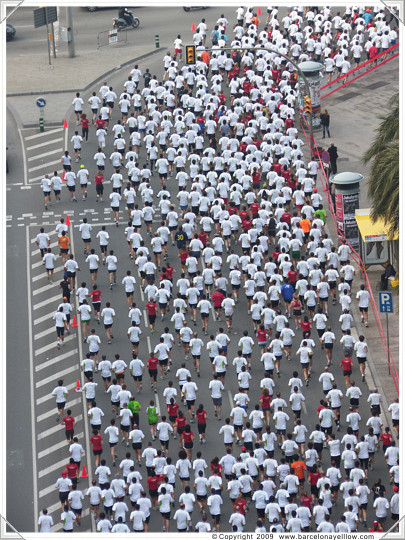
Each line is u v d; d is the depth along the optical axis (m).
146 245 61.56
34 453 48.59
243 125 69.25
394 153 54.16
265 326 53.66
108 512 44.91
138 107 73.25
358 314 56.28
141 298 57.59
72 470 45.44
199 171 66.56
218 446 48.50
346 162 71.00
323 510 43.31
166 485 43.94
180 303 53.38
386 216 54.53
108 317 53.94
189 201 62.59
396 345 53.69
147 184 62.44
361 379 51.62
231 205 61.19
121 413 48.06
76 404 51.06
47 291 58.31
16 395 51.72
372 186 54.88
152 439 48.31
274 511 43.25
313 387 51.56
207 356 53.72
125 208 65.25
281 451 48.19
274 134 67.50
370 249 57.84
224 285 55.41
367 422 48.03
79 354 54.03
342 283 54.53
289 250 58.00
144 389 51.66
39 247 59.78
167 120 69.94
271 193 62.50
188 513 43.66
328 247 57.50
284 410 50.34
